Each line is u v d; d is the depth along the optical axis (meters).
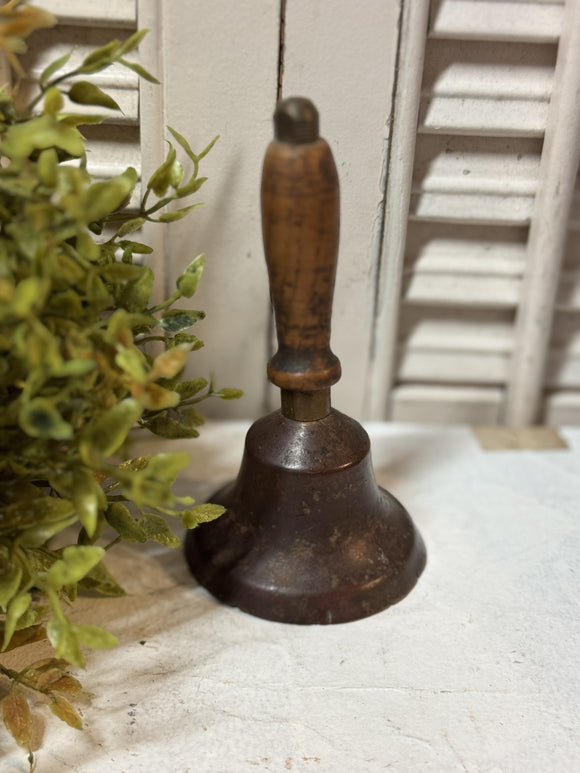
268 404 0.45
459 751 0.28
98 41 0.37
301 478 0.33
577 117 0.38
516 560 0.37
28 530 0.26
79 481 0.25
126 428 0.25
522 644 0.33
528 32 0.37
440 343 0.45
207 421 0.45
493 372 0.46
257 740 0.29
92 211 0.26
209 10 0.36
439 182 0.40
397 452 0.44
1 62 0.36
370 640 0.33
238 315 0.42
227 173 0.39
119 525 0.30
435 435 0.45
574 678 0.31
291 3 0.36
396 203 0.40
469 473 0.42
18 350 0.24
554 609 0.34
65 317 0.26
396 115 0.38
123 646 0.32
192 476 0.41
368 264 0.41
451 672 0.31
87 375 0.25
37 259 0.24
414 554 0.36
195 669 0.31
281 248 0.28
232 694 0.30
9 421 0.26
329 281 0.30
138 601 0.34
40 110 0.37
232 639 0.33
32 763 0.27
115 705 0.30
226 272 0.41
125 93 0.37
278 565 0.33
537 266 0.42
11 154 0.26
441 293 0.43
